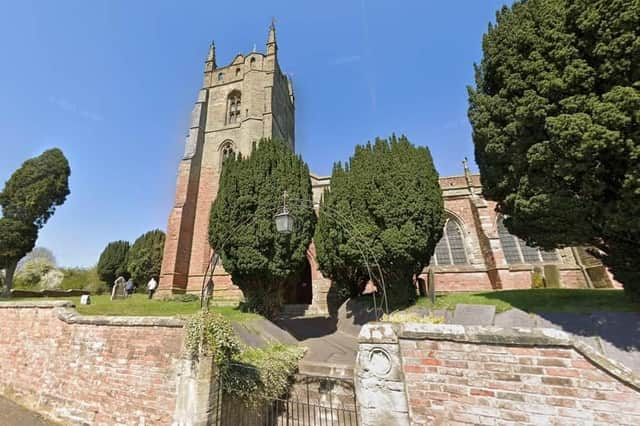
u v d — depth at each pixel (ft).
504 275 57.41
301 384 22.26
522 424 10.77
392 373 12.94
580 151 20.07
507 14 28.53
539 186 24.25
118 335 20.22
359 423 13.01
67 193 81.30
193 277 66.49
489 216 63.21
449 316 30.83
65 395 21.52
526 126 24.67
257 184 38.70
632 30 19.40
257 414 19.40
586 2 21.20
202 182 75.20
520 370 11.23
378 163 37.83
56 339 23.90
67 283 108.88
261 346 25.52
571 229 24.18
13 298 65.16
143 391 17.83
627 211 19.98
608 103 19.15
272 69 83.87
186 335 16.99
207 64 90.89
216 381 16.24
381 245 34.30
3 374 26.81
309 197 42.11
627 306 23.90
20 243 70.59
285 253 36.70
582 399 10.20
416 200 34.76
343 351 29.50
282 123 91.40
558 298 28.99
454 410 11.78
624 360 20.92
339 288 46.62
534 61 24.35
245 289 38.78
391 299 36.73
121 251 110.42
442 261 66.85
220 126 81.56
